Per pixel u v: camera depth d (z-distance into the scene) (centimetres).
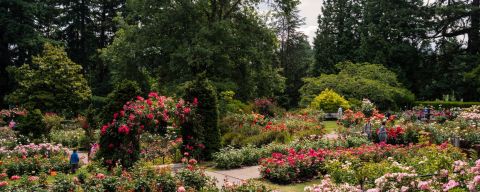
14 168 1237
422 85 4116
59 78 2688
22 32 3356
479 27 3875
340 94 3322
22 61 3612
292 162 1099
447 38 4112
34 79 2673
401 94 3384
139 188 855
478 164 646
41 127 1995
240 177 1138
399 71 3925
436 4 4112
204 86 1438
